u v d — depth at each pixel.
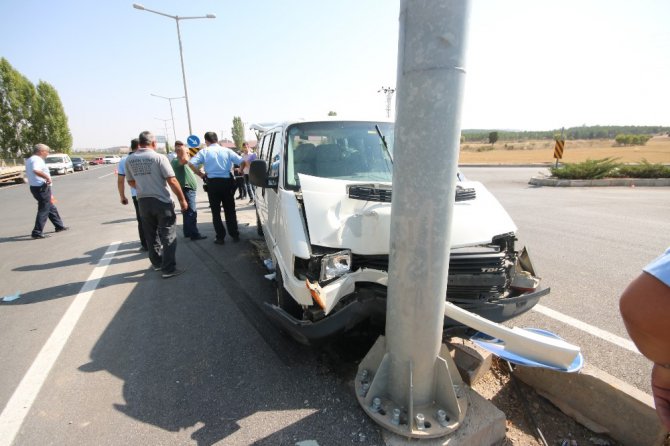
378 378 2.26
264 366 2.94
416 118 1.72
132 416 2.41
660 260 1.17
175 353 3.14
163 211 4.77
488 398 2.55
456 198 2.87
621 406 2.18
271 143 4.61
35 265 5.66
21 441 2.21
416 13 1.63
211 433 2.26
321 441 2.17
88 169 40.56
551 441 2.23
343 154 3.63
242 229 7.84
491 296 2.63
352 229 2.61
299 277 2.64
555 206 10.34
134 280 4.91
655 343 1.18
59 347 3.26
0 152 47.03
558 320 3.65
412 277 1.92
